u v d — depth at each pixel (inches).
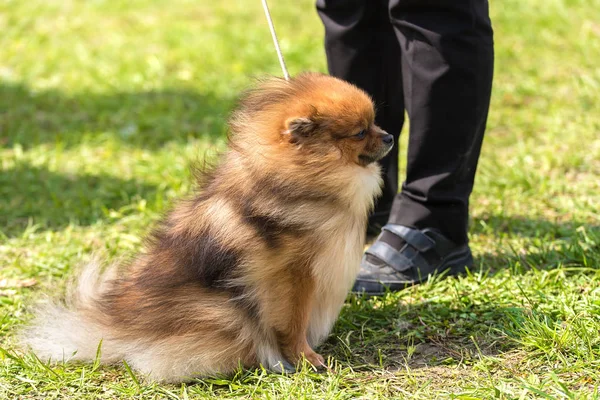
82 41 413.7
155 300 140.7
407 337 151.3
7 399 134.6
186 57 376.2
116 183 247.0
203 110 310.7
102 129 295.0
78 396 135.3
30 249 204.5
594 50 335.9
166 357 138.7
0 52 393.4
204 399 133.1
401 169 247.0
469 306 159.6
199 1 493.7
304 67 352.5
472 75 157.2
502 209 209.8
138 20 454.0
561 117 273.4
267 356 142.6
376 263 172.6
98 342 144.3
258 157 135.5
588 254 176.9
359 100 138.1
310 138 135.0
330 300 144.0
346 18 174.1
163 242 146.6
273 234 133.7
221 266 136.5
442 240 171.8
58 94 335.0
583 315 149.1
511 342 144.5
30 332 151.6
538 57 340.5
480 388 127.8
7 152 275.3
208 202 141.3
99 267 158.9
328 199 135.8
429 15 155.7
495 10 406.6
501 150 258.7
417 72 159.8
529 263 175.9
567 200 212.5
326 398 129.3
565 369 132.1
